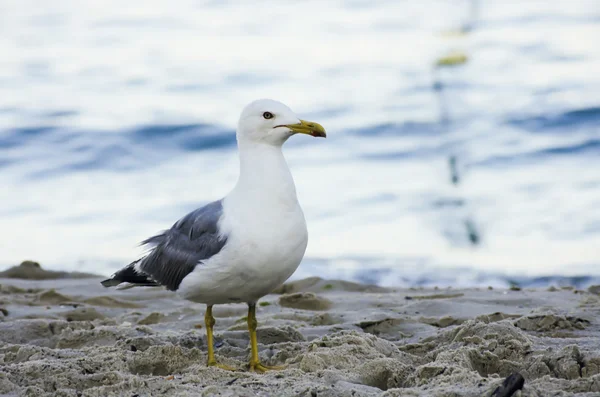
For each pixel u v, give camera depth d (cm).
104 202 1798
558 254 1382
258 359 704
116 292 1097
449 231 1522
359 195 1767
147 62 3130
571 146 2039
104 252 1488
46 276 1217
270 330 805
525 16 3425
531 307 941
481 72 2777
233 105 2527
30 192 1892
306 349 732
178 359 712
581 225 1515
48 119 2402
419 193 1770
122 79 2895
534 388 557
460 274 1309
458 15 3469
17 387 622
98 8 4038
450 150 2055
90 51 3312
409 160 2022
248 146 694
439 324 878
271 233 666
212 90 2730
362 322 862
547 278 1270
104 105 2577
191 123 2317
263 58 3128
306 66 3005
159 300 1055
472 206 1661
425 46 3125
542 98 2428
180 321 926
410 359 714
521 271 1307
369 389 602
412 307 943
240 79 2848
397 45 3184
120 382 616
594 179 1791
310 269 1358
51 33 3609
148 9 3959
